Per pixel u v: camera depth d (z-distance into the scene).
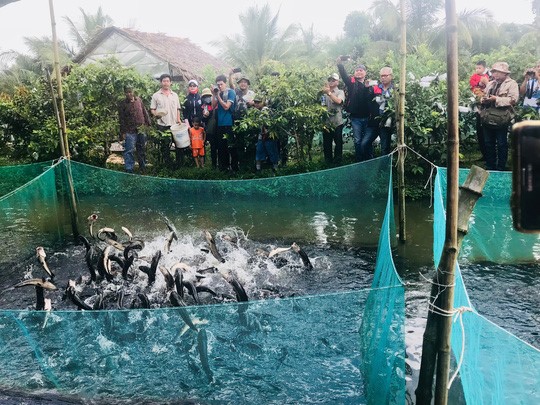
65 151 7.62
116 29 20.64
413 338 4.63
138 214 7.86
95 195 7.99
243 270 6.27
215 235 7.30
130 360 3.52
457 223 3.07
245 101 10.65
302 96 10.09
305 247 7.03
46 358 3.56
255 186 7.53
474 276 5.85
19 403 3.52
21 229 7.25
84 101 11.74
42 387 3.57
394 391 3.20
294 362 3.45
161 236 7.46
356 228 7.36
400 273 6.10
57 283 6.25
